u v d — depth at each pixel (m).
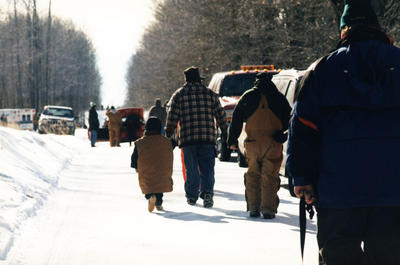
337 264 4.80
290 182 14.46
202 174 13.32
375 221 4.74
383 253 4.74
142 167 12.34
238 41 52.03
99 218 11.48
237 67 53.22
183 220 11.38
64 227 10.45
